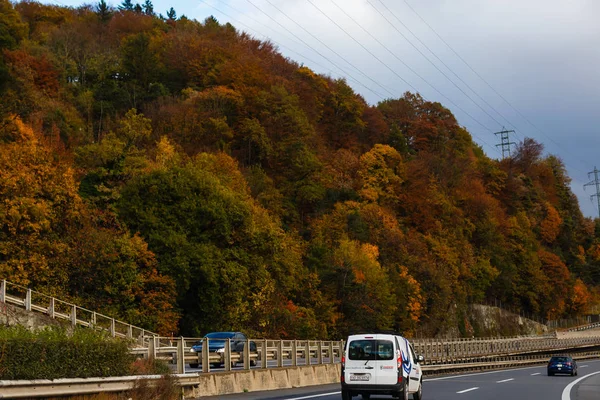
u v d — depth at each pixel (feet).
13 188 164.35
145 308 174.70
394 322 286.66
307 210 320.29
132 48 345.31
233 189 243.60
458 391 96.48
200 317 191.52
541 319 464.24
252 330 198.29
